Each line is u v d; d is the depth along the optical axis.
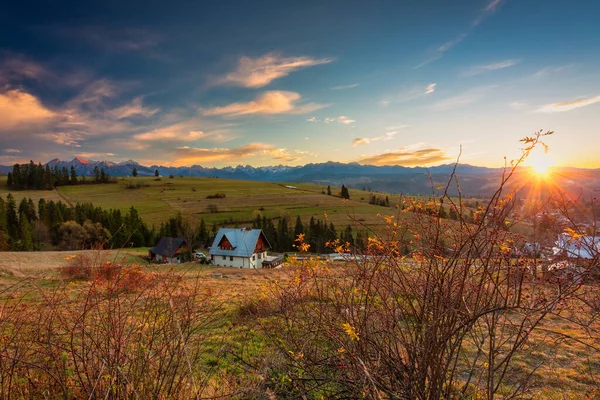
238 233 49.88
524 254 2.33
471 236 2.37
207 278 20.72
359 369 2.88
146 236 67.69
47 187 133.25
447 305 2.55
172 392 3.33
